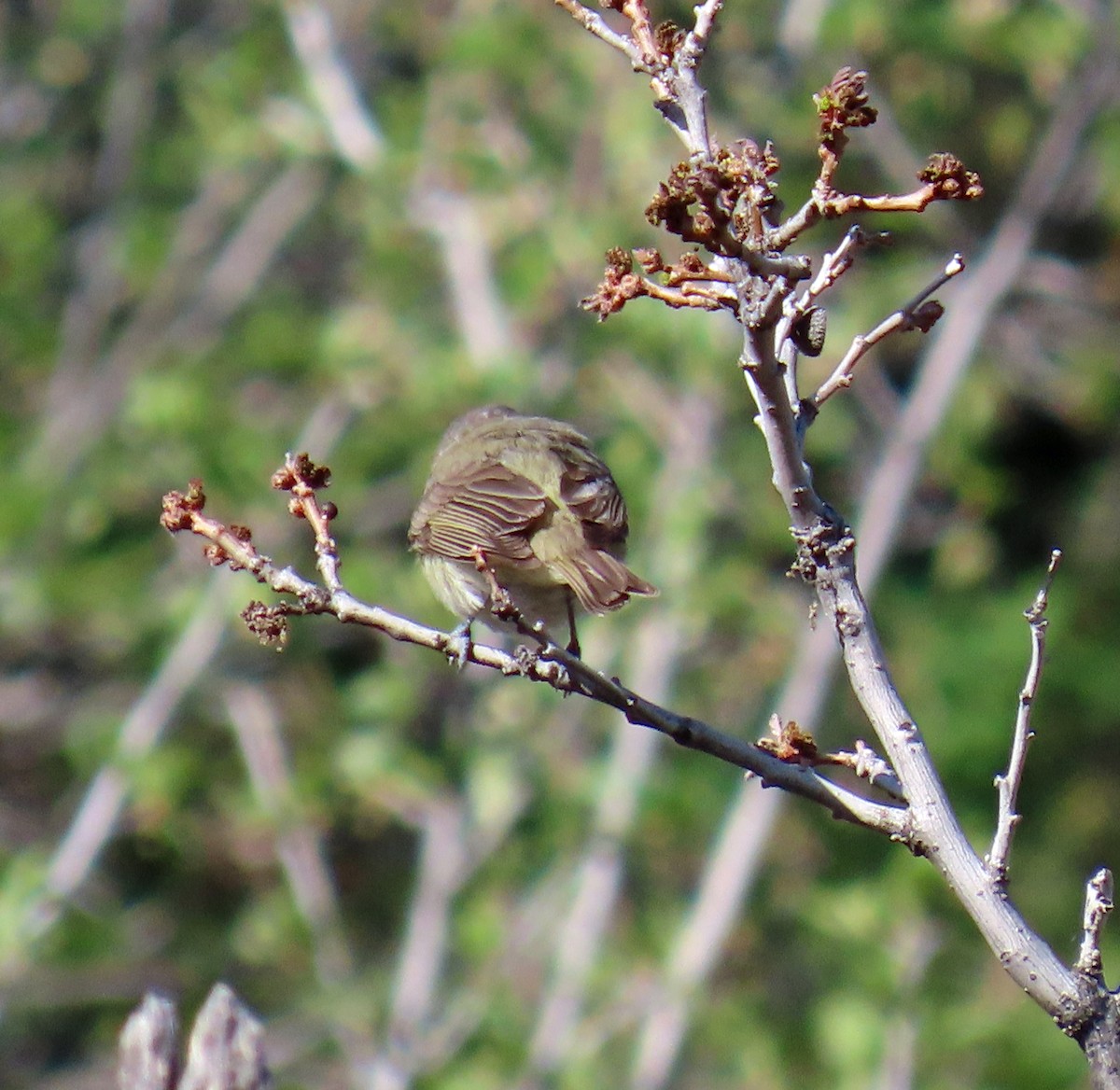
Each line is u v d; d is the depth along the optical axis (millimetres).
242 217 19141
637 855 14359
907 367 17844
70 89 19656
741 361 4738
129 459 16266
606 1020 13094
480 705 14938
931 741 16766
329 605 5461
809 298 4926
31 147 19344
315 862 14617
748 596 14641
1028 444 19766
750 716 14867
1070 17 17062
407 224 16641
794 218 4719
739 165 4695
